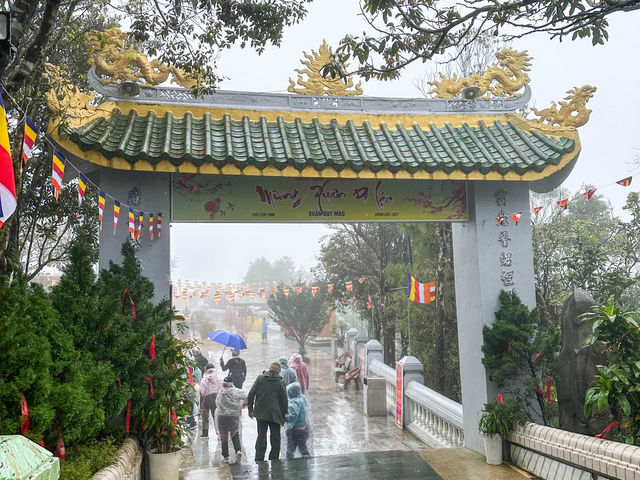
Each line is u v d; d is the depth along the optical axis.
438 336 12.74
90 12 9.16
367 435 11.06
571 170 8.14
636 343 6.03
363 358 17.41
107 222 7.02
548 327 8.18
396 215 8.03
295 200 7.78
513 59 8.54
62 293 5.05
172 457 6.20
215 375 11.24
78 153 6.30
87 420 4.54
